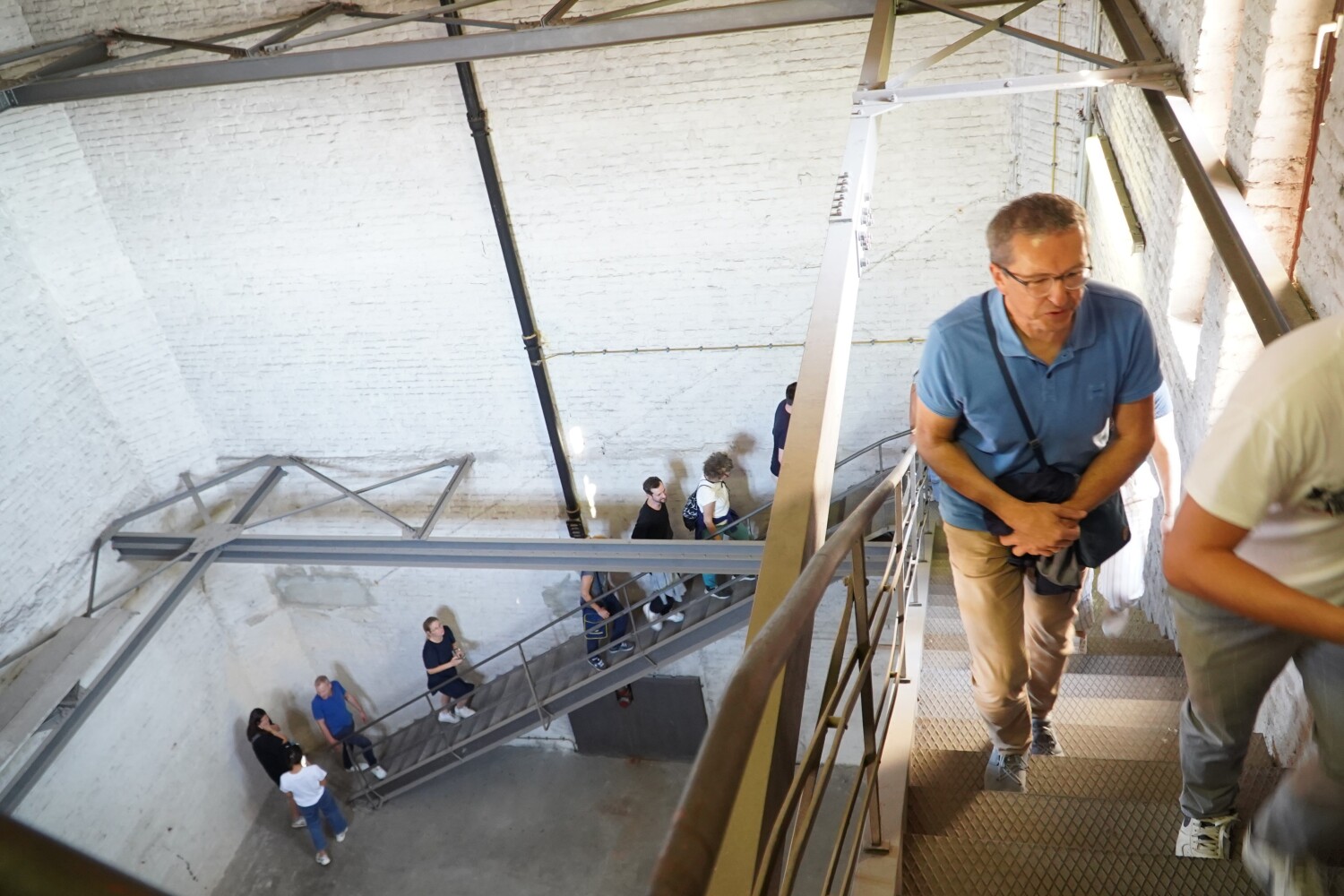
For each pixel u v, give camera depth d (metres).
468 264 7.89
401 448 9.00
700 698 9.71
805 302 7.62
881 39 4.97
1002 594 2.62
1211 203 2.99
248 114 7.53
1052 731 3.23
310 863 9.63
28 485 8.05
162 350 8.74
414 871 9.45
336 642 10.40
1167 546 1.58
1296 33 2.99
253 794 10.16
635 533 8.23
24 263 7.83
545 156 7.34
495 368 8.39
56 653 8.06
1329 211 2.90
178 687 9.34
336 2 7.05
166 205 8.03
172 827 9.18
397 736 10.39
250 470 9.11
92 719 8.46
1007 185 6.93
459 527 9.39
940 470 2.46
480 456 8.91
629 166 7.28
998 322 2.23
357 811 10.04
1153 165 4.41
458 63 6.96
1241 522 1.47
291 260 8.12
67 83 6.73
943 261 7.31
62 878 0.29
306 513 9.57
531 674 9.73
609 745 10.19
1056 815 2.74
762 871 1.33
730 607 8.34
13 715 7.55
